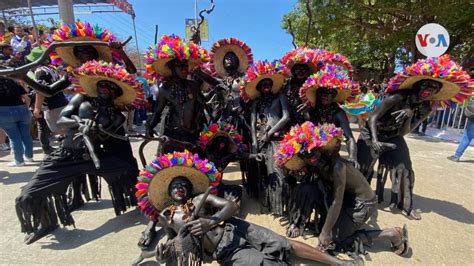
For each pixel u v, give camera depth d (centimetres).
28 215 302
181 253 228
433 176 511
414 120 357
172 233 257
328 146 260
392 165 367
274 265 237
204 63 358
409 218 353
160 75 341
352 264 253
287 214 359
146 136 328
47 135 545
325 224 278
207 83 415
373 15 1191
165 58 309
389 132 367
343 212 287
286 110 375
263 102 390
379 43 1318
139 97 324
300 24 1466
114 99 329
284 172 322
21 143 529
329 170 268
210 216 242
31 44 673
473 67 566
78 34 321
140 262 271
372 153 377
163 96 353
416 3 1019
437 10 976
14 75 298
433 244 299
